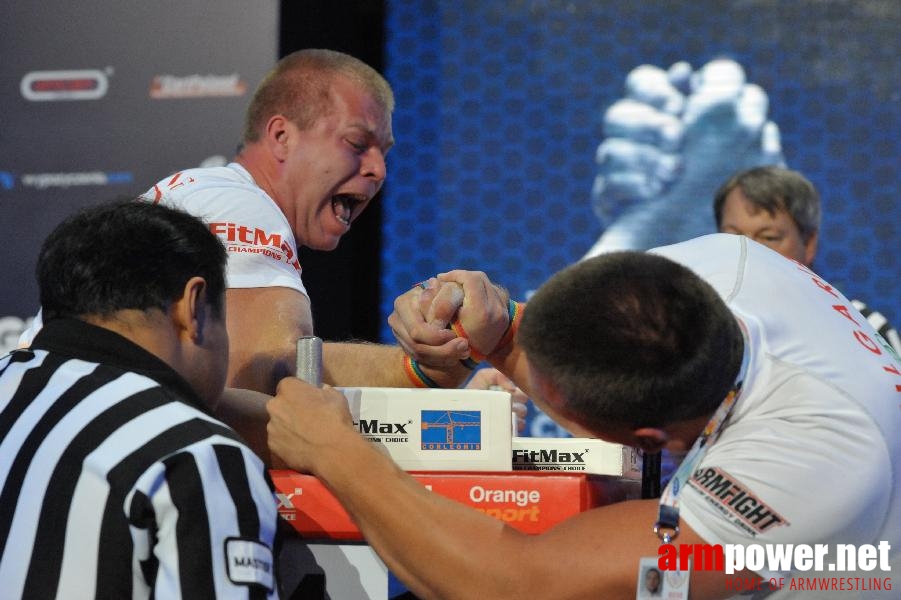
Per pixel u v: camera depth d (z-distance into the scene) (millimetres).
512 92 5250
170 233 1739
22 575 1533
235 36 4180
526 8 5242
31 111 4262
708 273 1916
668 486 1682
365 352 2520
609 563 1639
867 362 1776
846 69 5023
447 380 2348
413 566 1667
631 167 5152
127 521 1502
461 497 1757
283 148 2861
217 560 1494
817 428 1661
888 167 4984
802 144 5047
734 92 5086
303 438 1751
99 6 4250
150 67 4215
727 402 1670
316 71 2887
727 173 5078
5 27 4281
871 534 1688
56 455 1581
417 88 5312
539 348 1647
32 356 1733
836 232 5016
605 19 5180
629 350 1589
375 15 5312
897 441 1704
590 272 1665
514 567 1644
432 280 2172
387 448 1829
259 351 2377
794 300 1847
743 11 5086
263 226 2512
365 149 2928
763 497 1638
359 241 5312
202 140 4172
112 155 4215
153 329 1704
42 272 1747
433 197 5297
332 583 1749
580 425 1708
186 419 1596
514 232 5242
